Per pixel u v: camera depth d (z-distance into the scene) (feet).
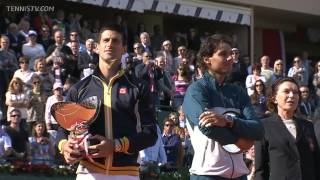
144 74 49.42
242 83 57.31
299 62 66.54
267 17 86.74
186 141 45.83
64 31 57.57
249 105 18.89
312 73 69.67
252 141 17.84
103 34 17.19
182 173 44.16
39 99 44.86
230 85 18.95
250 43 79.56
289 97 22.58
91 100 16.71
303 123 22.90
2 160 39.88
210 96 18.54
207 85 18.60
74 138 16.10
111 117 16.74
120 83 17.04
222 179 18.53
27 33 54.85
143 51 56.80
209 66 18.84
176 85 52.42
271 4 81.20
